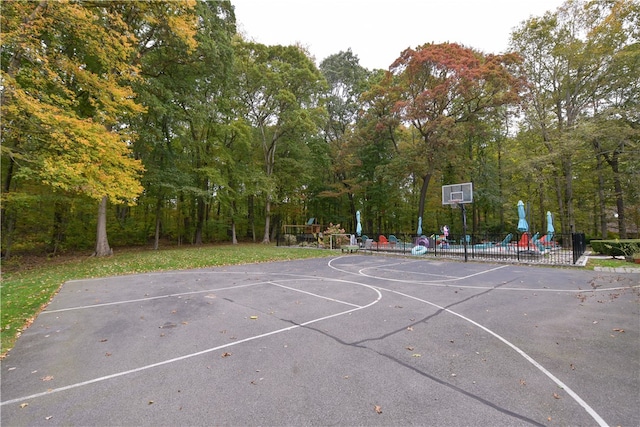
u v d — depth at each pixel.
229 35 22.67
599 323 5.45
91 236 22.47
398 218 33.59
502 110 25.20
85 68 14.59
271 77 26.02
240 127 25.33
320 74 28.77
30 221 17.16
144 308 6.70
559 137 20.08
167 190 20.47
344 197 34.22
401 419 2.77
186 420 2.79
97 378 3.64
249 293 8.10
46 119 9.28
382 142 28.78
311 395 3.20
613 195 22.86
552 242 18.22
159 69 18.38
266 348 4.48
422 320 5.74
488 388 3.32
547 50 22.25
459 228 32.78
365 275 10.92
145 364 4.01
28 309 6.55
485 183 27.53
